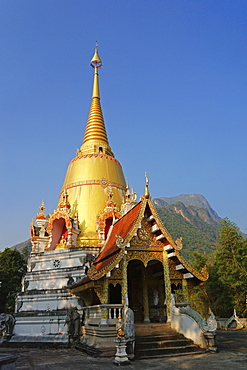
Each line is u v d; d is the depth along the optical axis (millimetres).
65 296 25141
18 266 61969
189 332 17453
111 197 31562
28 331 24438
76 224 30062
